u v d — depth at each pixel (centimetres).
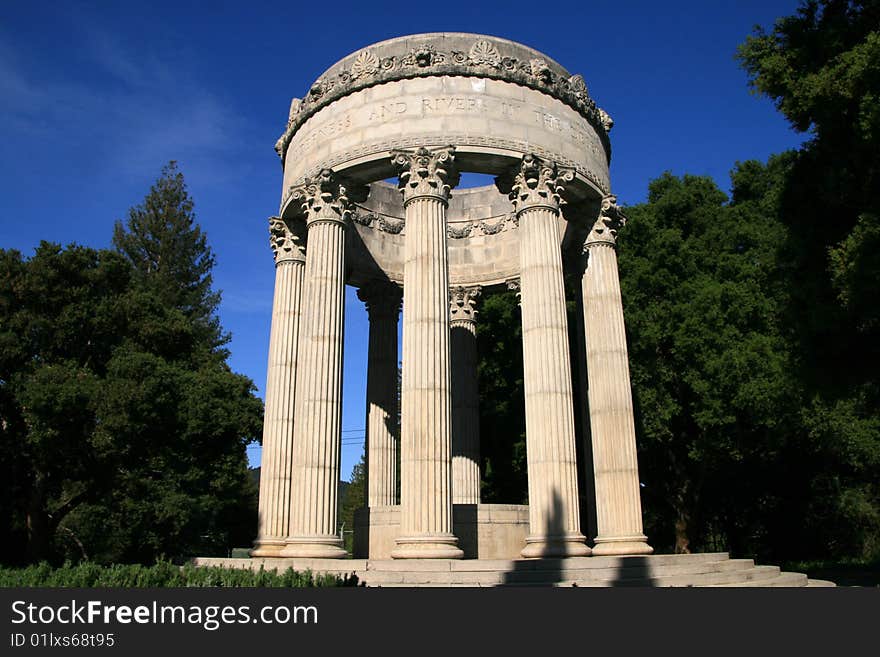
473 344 3269
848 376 2333
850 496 4275
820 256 2259
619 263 4116
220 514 5725
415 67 2312
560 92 2441
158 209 6731
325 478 2153
